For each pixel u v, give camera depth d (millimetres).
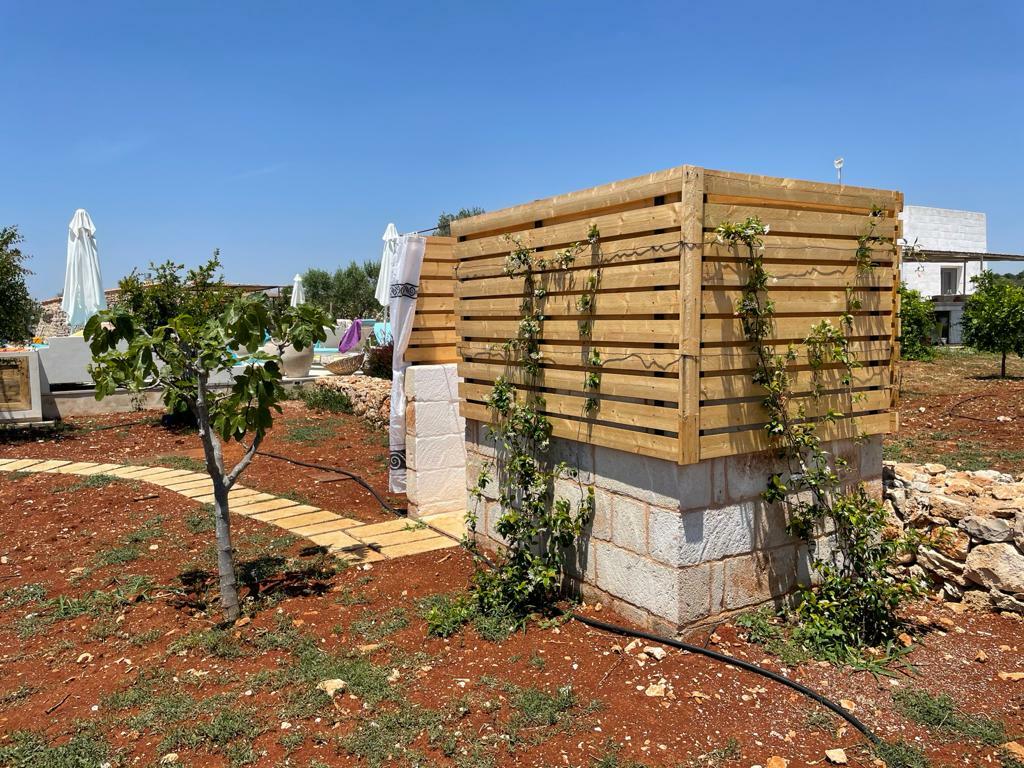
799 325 4711
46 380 14891
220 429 5207
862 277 5035
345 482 9344
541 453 5566
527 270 5418
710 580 4590
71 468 10203
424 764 3420
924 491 5434
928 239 34094
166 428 13352
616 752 3482
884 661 4285
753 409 4551
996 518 4891
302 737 3670
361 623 5004
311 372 21891
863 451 5348
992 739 3494
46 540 7051
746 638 4570
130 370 4930
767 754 3451
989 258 31828
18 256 13188
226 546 5156
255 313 4898
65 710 4043
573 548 5348
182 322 4898
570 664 4340
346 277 41969
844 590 4629
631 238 4500
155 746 3660
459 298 6383
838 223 4816
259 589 5727
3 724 3924
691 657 4336
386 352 15883
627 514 4805
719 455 4414
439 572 6027
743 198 4410
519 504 5820
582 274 4930
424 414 7512
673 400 4266
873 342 5156
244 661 4566
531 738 3604
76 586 5887
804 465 4812
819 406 4875
